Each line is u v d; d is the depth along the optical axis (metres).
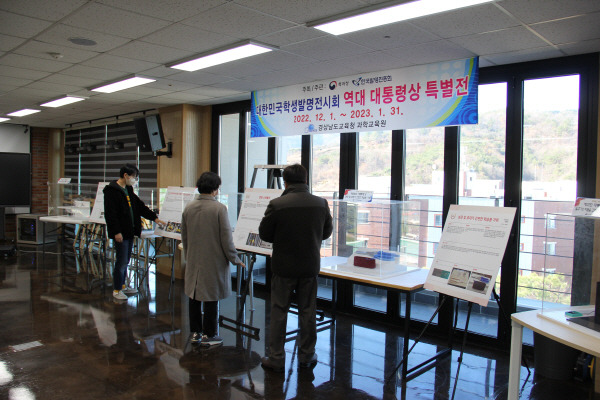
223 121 6.29
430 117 3.87
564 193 3.51
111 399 2.75
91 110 7.37
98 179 9.00
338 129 4.50
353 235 3.81
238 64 4.08
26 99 6.41
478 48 3.37
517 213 3.68
